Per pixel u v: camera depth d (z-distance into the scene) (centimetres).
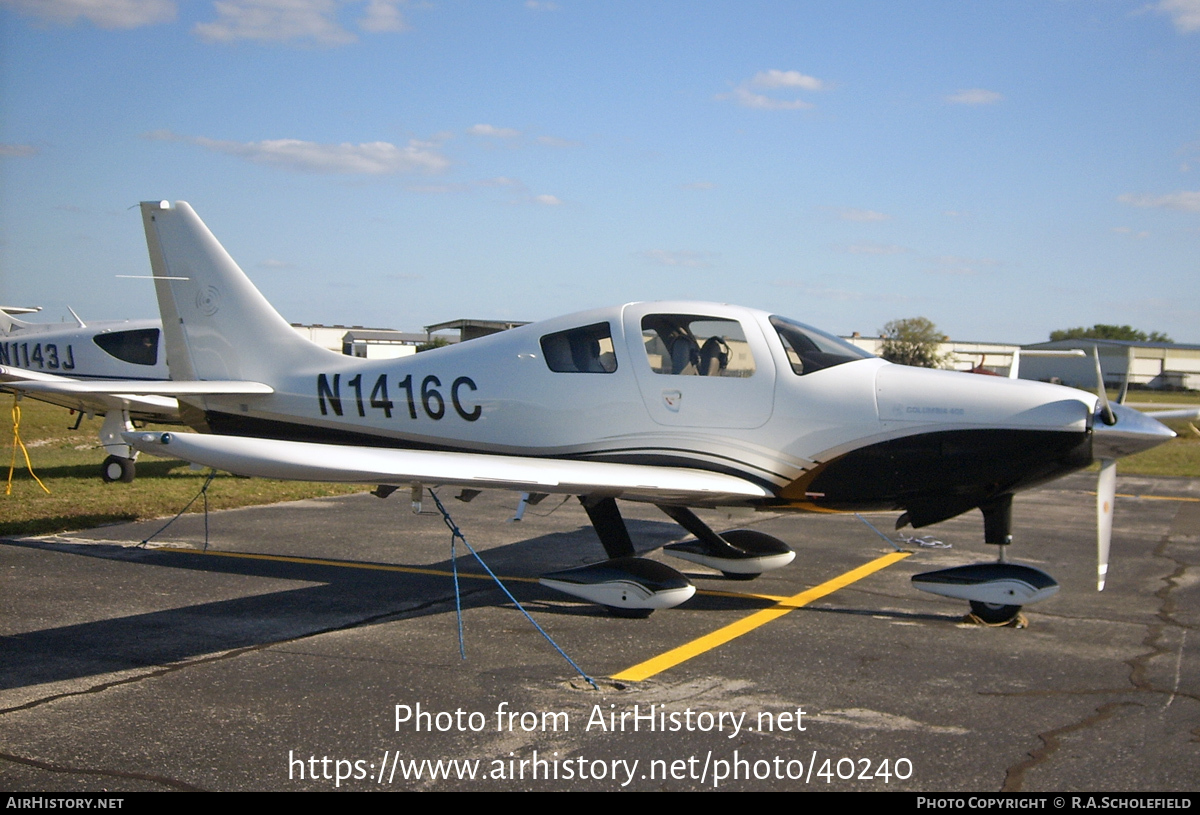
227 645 470
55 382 687
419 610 549
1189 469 1516
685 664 446
